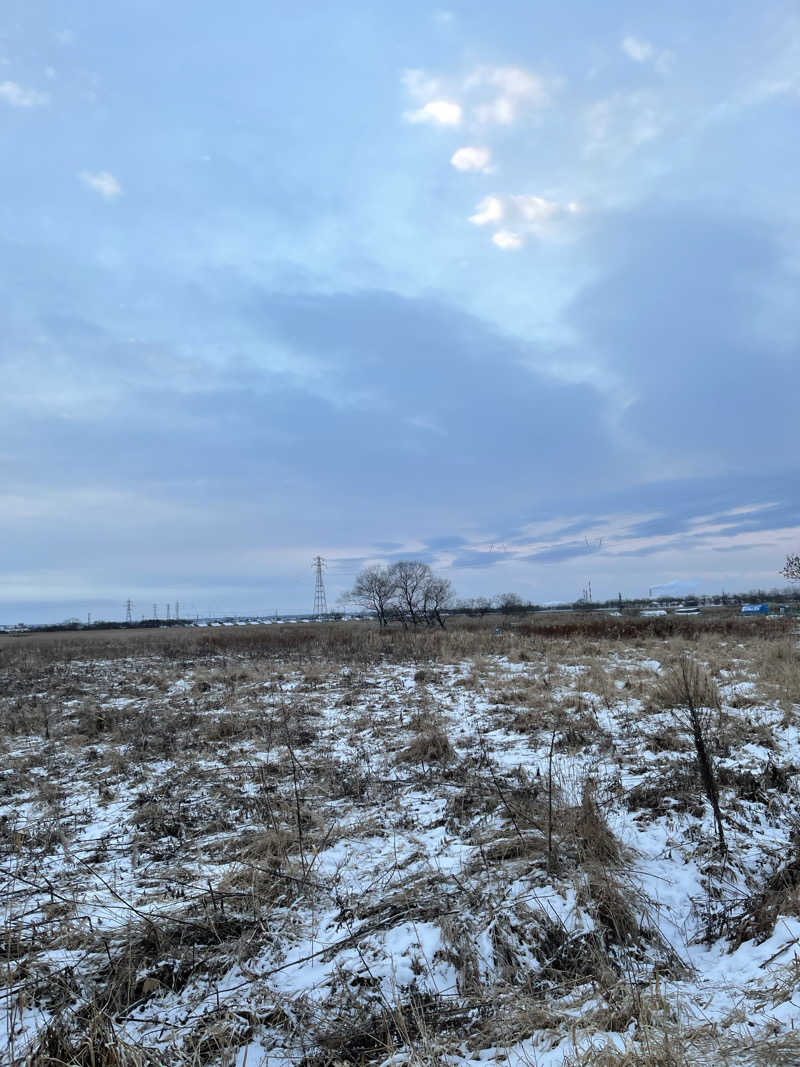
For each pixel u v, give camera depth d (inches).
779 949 147.3
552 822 214.4
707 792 218.2
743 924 164.7
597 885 172.9
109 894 189.5
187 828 245.4
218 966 150.6
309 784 289.9
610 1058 108.0
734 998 131.8
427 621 2506.2
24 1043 124.0
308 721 436.8
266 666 784.9
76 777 329.1
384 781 289.0
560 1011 132.7
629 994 133.5
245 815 256.2
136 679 752.3
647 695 457.7
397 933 160.2
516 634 1182.3
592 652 829.2
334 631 1606.8
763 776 251.4
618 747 320.5
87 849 229.9
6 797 300.0
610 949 155.4
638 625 1198.3
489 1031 127.3
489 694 512.4
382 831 230.5
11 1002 137.3
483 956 151.3
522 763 303.9
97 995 139.9
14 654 1264.8
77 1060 116.9
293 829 231.8
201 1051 124.2
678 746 309.4
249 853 214.1
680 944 163.0
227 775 314.2
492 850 201.2
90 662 1052.5
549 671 623.5
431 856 204.8
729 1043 111.7
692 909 174.9
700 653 721.6
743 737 315.3
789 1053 104.3
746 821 217.0
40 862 219.0
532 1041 123.4
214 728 410.6
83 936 162.2
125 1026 131.5
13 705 565.6
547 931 157.9
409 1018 131.0
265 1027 131.3
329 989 141.5
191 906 174.2
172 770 328.8
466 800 250.5
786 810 226.4
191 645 1238.3
